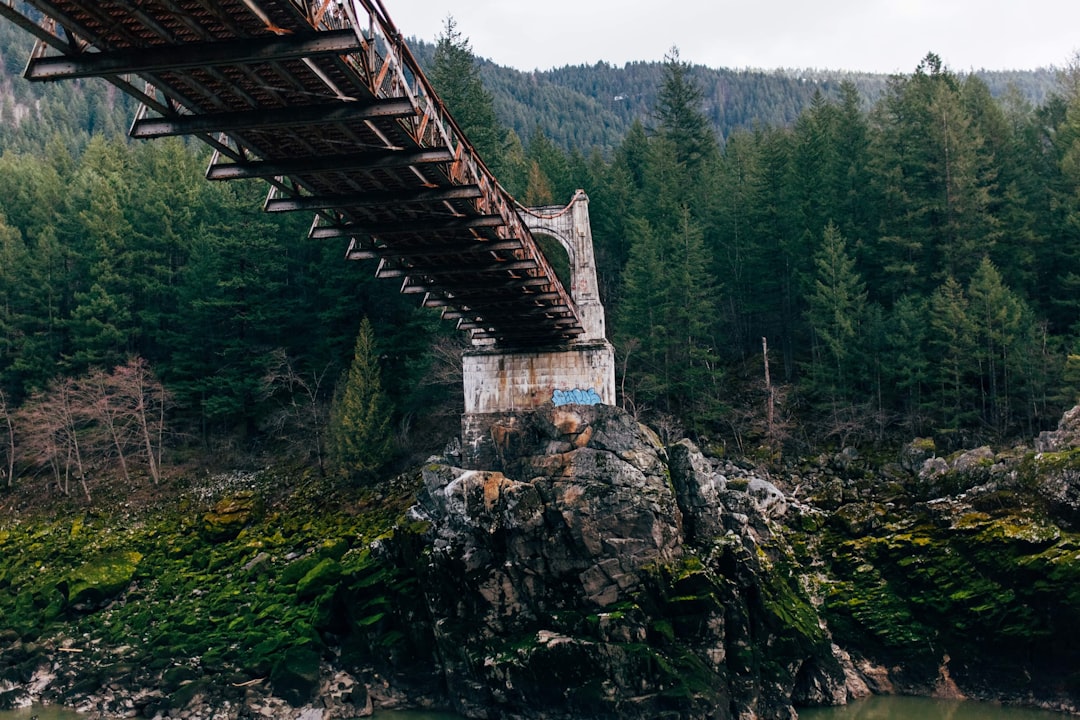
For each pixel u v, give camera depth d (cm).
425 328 5809
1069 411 4422
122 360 6488
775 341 6341
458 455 4488
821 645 3922
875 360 5228
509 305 3666
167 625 4338
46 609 4619
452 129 2425
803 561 4331
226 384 6288
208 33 1662
